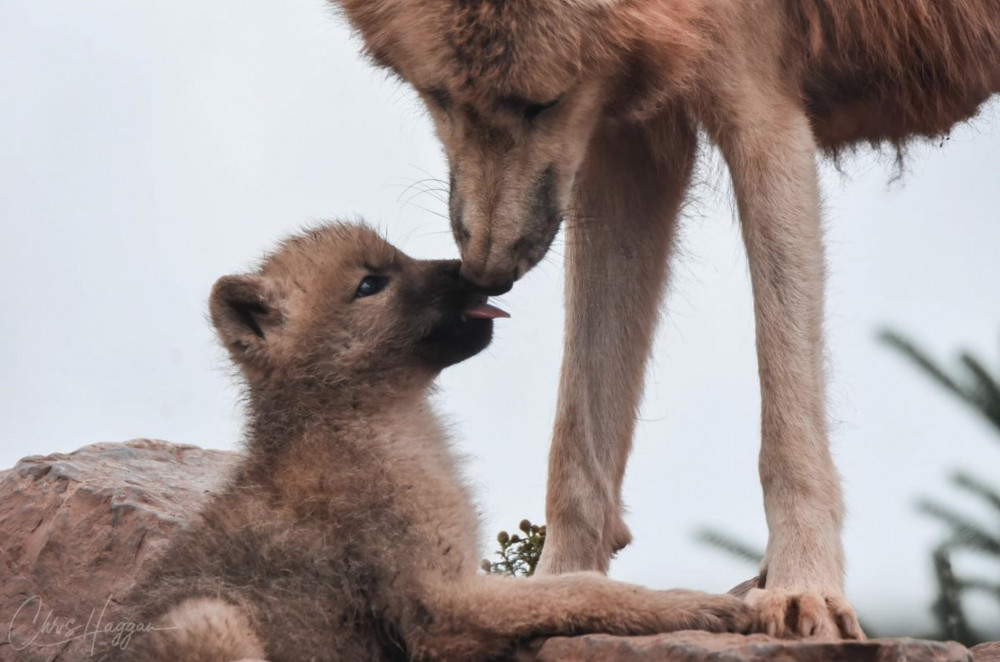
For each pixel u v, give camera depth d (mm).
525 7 11297
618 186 13523
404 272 12773
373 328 12547
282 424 12039
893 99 13883
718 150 13281
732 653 9188
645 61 11906
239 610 10516
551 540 12844
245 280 12562
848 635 10508
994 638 11766
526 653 10422
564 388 13203
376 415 12234
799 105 12859
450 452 12242
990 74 14125
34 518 14328
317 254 12836
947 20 13656
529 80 11398
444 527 11156
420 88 11945
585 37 11531
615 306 13461
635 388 13523
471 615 10523
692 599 10359
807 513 11469
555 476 12945
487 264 11594
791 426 11734
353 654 10844
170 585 10992
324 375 12328
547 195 11828
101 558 13656
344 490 11344
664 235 13727
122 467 15328
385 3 11914
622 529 13383
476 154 11719
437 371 12844
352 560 10953
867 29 13305
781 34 12742
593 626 10305
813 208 12328
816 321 12094
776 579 11273
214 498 11852
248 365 12516
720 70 12312
